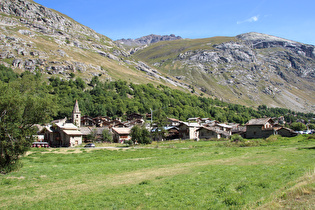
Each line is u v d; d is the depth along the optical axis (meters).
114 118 153.12
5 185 21.81
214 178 20.47
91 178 23.58
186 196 15.77
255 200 14.18
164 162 32.31
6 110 27.88
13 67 188.38
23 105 29.09
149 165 30.27
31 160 38.72
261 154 35.72
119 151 51.34
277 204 12.48
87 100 153.62
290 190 14.52
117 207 14.57
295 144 51.69
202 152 43.19
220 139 78.50
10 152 27.89
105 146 70.62
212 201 14.59
